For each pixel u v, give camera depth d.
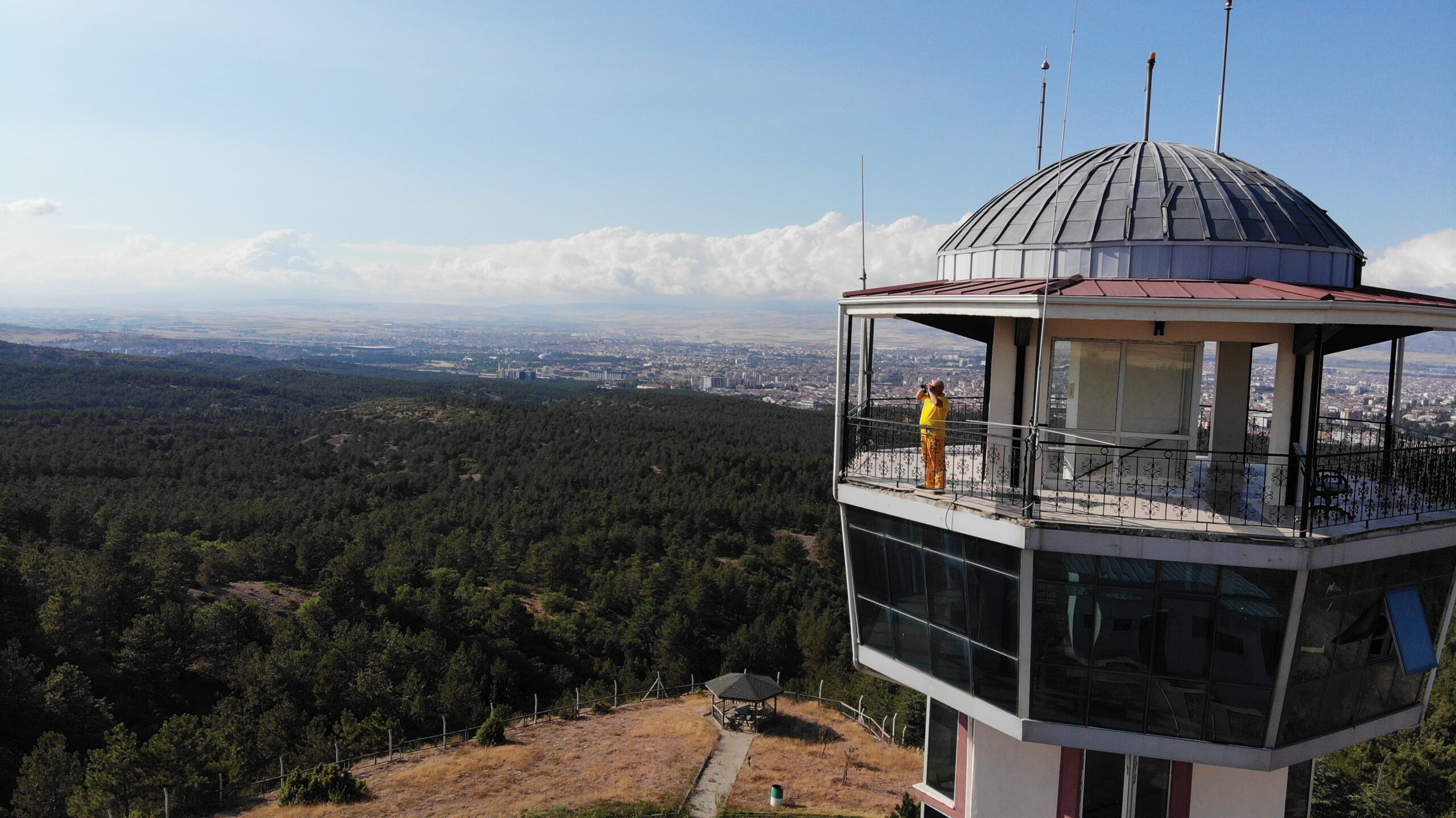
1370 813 35.97
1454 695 51.00
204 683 63.25
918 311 16.03
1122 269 16.88
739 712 47.75
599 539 102.19
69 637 59.12
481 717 54.91
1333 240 17.30
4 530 83.00
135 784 35.78
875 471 18.41
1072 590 14.52
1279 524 14.23
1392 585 15.09
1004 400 17.45
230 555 85.62
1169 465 16.36
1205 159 18.39
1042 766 17.47
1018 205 18.94
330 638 66.62
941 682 16.98
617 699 56.53
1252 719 14.51
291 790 35.19
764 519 116.25
